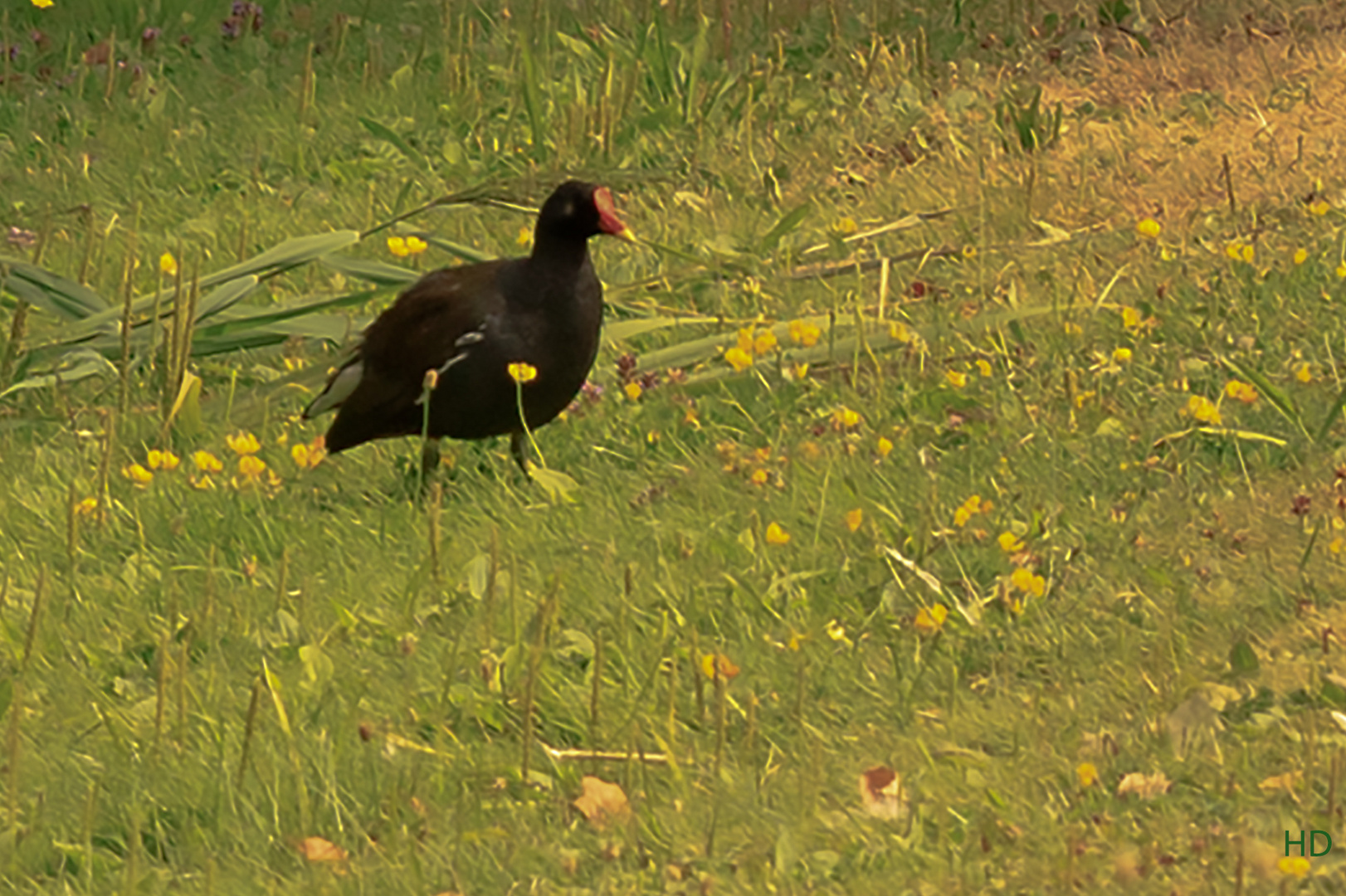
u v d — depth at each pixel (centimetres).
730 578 935
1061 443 1093
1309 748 764
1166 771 781
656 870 737
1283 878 686
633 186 1664
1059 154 1642
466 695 861
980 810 763
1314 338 1212
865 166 1686
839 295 1391
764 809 770
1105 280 1361
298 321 1316
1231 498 1017
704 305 1416
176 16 2092
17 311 1294
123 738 847
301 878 741
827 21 2016
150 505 1077
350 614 930
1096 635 892
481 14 2092
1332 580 920
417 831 769
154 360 1285
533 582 964
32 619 883
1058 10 1973
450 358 1067
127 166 1755
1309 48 1800
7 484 1119
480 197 1489
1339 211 1419
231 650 919
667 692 862
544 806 788
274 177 1747
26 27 2091
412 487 1117
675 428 1167
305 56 1980
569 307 1070
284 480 1127
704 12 2053
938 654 883
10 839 762
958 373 1182
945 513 1016
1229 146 1606
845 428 1131
